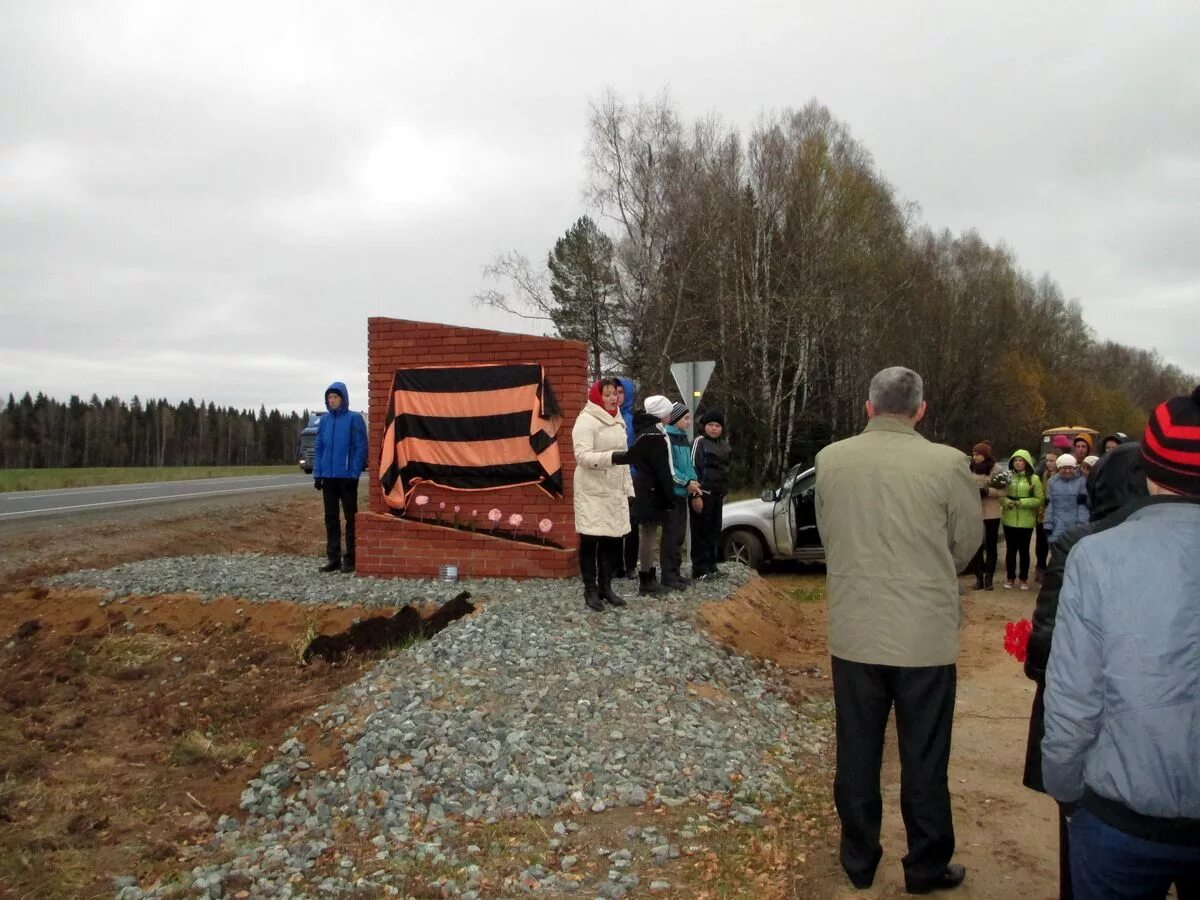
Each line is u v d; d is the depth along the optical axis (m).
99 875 4.32
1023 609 11.18
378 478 9.87
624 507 7.72
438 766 4.95
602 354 31.56
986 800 5.09
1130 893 2.33
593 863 4.13
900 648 3.67
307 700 6.34
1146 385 94.75
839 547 3.84
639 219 29.02
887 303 37.03
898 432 3.87
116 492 24.94
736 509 14.17
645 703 5.86
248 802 4.93
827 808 4.82
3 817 4.95
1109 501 3.30
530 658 6.40
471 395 9.47
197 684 7.12
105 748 6.00
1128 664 2.22
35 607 9.46
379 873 4.07
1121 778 2.23
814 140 33.25
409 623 7.56
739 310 29.55
